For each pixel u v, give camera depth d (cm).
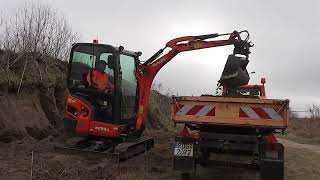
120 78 412
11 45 523
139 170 365
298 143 837
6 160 349
